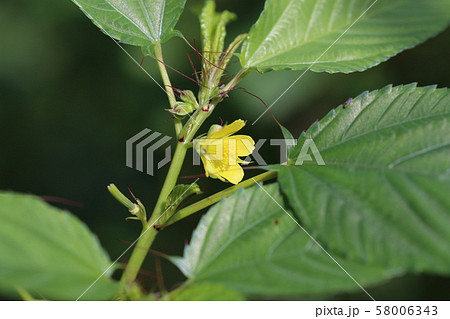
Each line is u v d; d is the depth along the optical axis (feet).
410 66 0.89
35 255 0.28
